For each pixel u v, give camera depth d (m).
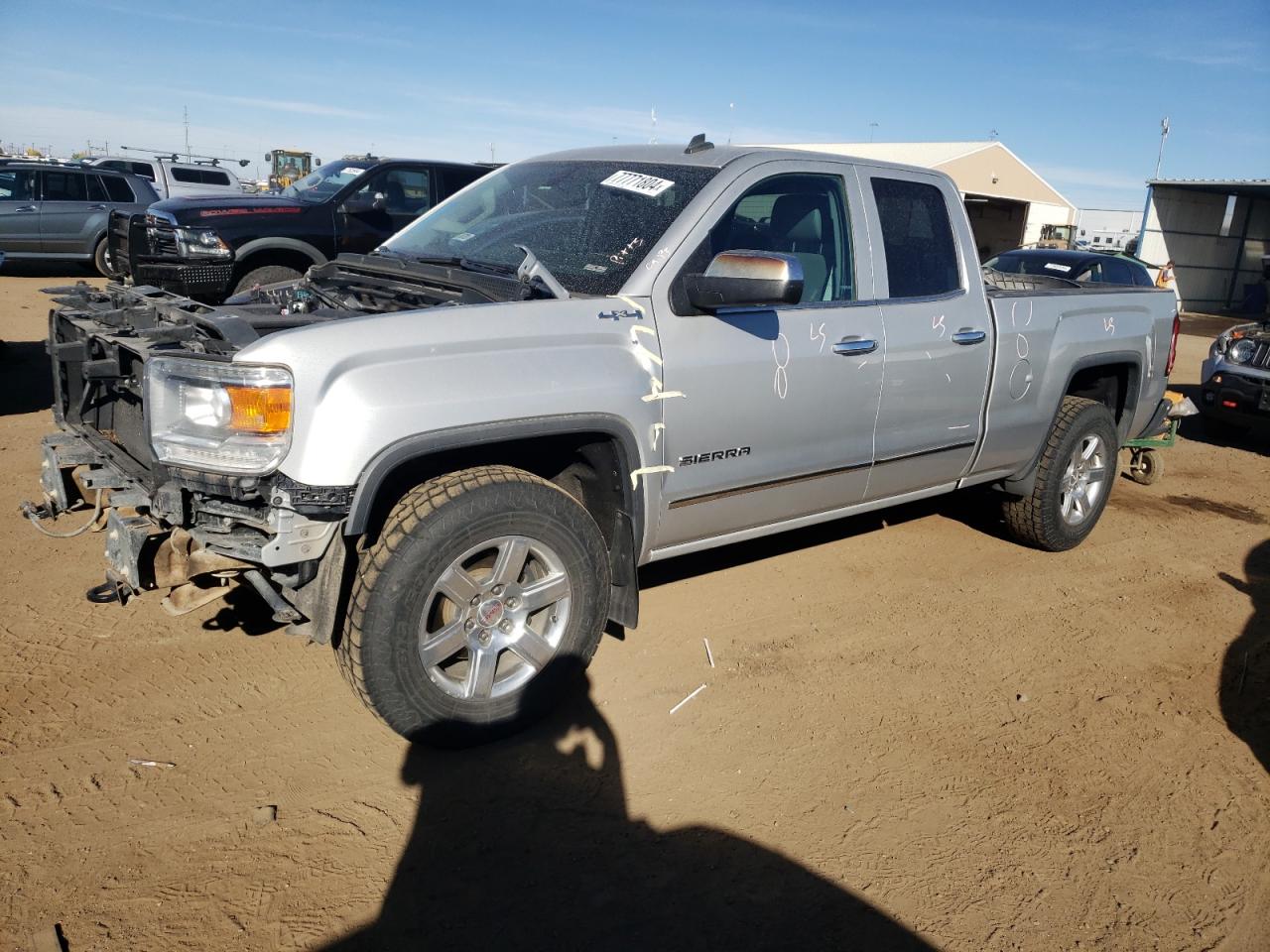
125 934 2.42
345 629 2.97
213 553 2.95
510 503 3.06
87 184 15.88
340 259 3.98
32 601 4.12
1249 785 3.34
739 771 3.25
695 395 3.47
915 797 3.17
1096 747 3.54
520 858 2.78
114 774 3.03
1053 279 6.47
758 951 2.48
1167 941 2.60
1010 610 4.71
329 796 2.99
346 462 2.73
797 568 5.07
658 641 4.15
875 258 4.16
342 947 2.42
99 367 3.09
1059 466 5.18
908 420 4.29
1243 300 32.28
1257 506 6.98
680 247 3.52
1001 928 2.62
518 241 3.91
